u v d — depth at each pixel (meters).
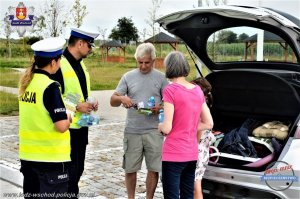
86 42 4.71
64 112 3.94
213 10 4.52
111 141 9.13
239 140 4.69
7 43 29.20
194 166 4.33
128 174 5.26
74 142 4.73
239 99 5.02
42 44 3.97
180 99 4.11
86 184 6.26
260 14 4.30
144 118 5.12
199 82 4.71
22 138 4.04
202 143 4.50
